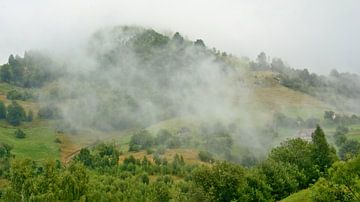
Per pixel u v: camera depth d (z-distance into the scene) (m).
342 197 57.16
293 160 138.88
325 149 138.62
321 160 137.75
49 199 114.69
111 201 165.75
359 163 58.31
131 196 175.50
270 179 126.25
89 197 127.62
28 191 120.19
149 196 173.12
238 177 121.50
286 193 124.75
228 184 120.19
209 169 125.38
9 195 121.19
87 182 131.62
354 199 56.34
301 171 132.12
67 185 122.25
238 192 118.69
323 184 58.56
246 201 116.62
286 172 128.62
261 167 130.00
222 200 120.12
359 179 57.16
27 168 127.56
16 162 127.19
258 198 118.25
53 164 128.38
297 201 98.31
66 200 120.06
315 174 132.75
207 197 116.38
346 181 57.44
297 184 126.38
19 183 123.94
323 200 57.94
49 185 120.44
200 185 122.06
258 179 122.38
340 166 58.34
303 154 138.62
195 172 124.88
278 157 142.12
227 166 126.12
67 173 125.06
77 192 123.62
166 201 163.75
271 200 117.31
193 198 118.19
